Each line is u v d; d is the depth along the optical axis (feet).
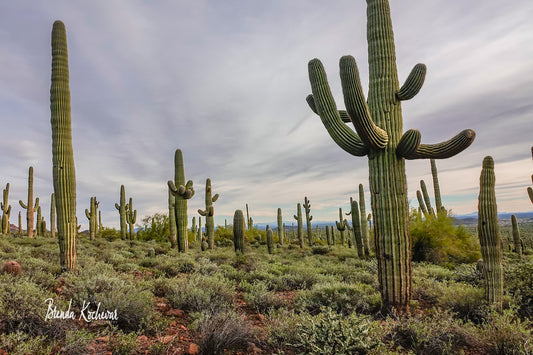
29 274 20.01
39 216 94.22
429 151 19.10
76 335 12.20
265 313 20.07
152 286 22.58
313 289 23.36
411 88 19.94
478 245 52.42
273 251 62.44
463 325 15.96
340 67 18.15
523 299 21.85
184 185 59.06
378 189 19.75
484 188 21.09
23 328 12.48
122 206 82.53
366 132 18.39
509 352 13.69
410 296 18.98
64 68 29.81
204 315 16.24
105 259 36.42
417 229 51.11
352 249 77.82
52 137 28.32
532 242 102.22
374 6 21.79
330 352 12.12
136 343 13.26
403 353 13.82
